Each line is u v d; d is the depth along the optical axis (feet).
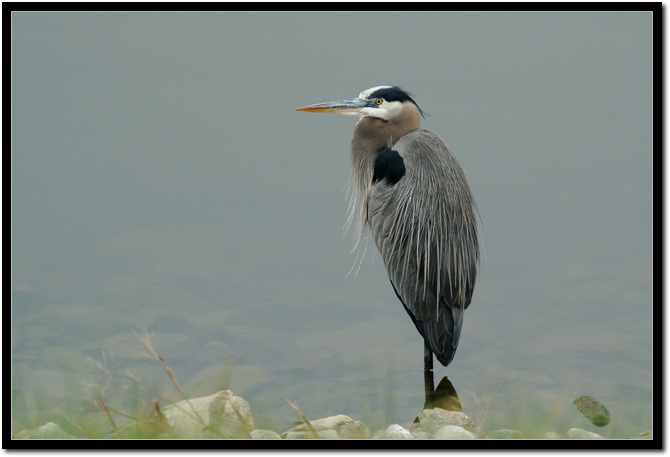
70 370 35.32
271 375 39.37
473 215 40.78
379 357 41.88
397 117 43.27
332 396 36.45
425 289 39.06
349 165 45.65
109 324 45.44
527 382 37.76
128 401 30.48
